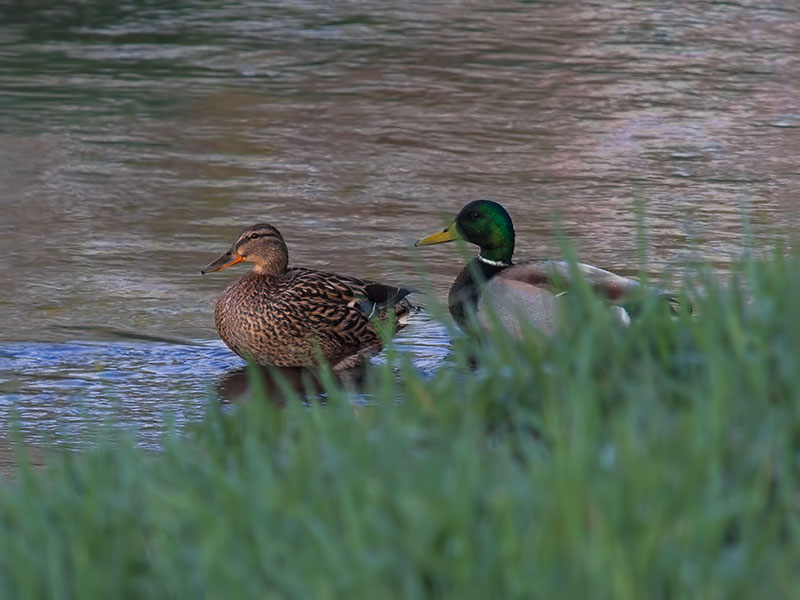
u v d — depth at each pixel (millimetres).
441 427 6465
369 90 25875
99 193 18438
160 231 16703
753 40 31766
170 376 12000
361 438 6074
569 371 6852
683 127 23125
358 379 12102
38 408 11000
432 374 12055
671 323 7258
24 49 28875
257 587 5078
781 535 5508
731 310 7098
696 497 5359
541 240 16375
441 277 15078
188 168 19922
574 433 5883
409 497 5379
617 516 5117
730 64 28938
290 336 12422
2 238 16219
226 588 5109
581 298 7699
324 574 5031
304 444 6195
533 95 25688
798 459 5871
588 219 17375
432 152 21203
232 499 5691
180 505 5742
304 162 20438
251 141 21703
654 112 24328
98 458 6609
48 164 19938
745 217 9523
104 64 27609
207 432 7109
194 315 13719
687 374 6875
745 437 5953
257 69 27609
